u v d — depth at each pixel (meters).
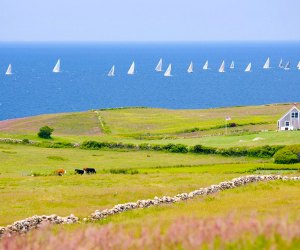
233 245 32.69
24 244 37.03
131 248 34.72
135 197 118.25
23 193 123.38
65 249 34.91
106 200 115.38
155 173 168.50
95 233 37.12
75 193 122.44
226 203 99.94
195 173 167.12
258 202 99.38
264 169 180.25
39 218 86.50
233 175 158.25
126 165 199.00
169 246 34.00
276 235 33.41
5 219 95.31
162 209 97.31
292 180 132.62
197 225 36.84
